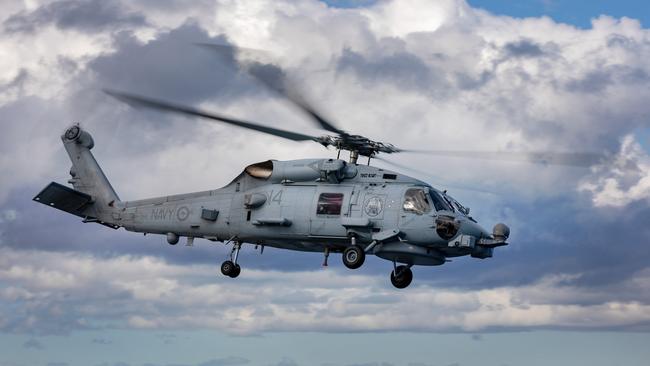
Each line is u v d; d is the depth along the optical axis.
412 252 36.62
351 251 37.06
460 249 36.62
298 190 38.34
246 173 39.69
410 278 38.62
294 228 38.06
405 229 36.47
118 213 42.78
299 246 39.34
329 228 37.47
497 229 36.72
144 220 41.84
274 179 38.94
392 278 38.72
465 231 36.19
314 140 38.53
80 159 44.28
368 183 37.72
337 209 37.34
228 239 39.97
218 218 39.78
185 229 40.75
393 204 36.75
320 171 38.03
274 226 38.53
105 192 43.47
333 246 38.66
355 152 38.75
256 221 38.66
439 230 36.12
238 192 39.69
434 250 36.97
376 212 36.81
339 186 37.97
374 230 36.91
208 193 40.53
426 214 36.38
